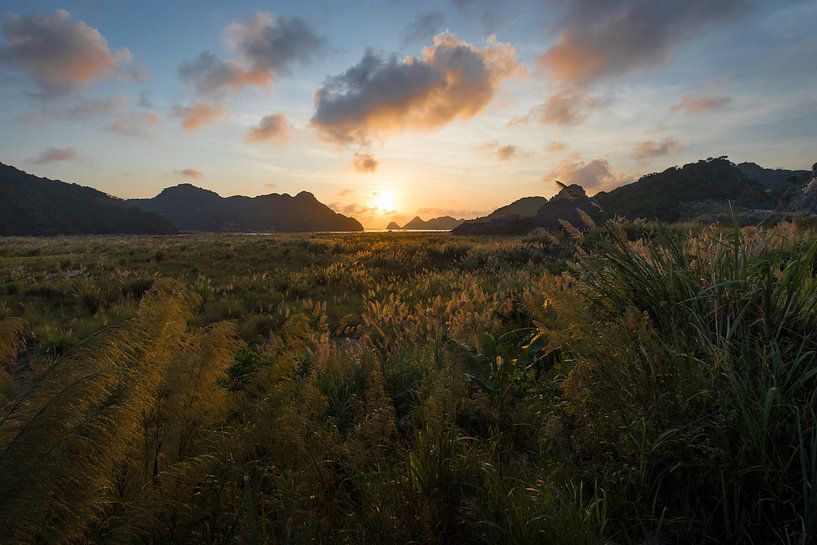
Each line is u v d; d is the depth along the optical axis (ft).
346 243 105.09
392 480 8.33
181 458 7.43
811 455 7.38
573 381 10.23
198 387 7.63
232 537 6.95
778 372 8.63
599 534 7.30
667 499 8.41
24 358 21.97
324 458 8.64
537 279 29.63
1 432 5.29
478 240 130.52
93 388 5.41
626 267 12.65
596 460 9.27
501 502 7.72
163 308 7.77
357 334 24.89
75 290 41.88
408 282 47.52
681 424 8.50
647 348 9.78
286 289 46.78
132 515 5.92
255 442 8.28
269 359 11.96
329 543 7.31
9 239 184.14
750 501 7.82
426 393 11.83
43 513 4.87
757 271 11.04
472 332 16.67
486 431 11.41
